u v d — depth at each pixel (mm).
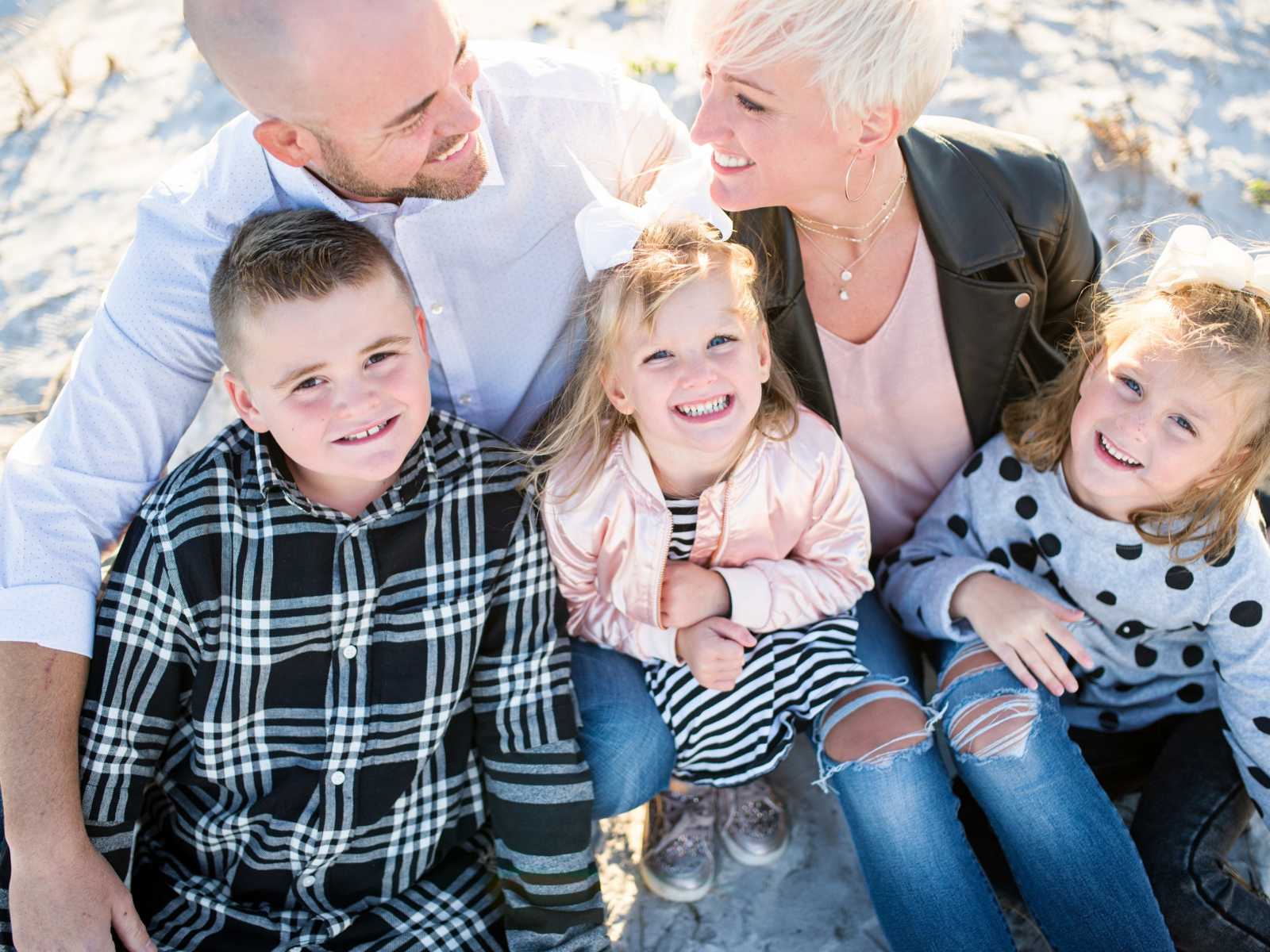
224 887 1993
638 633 2135
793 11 1688
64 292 3213
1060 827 1931
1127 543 2049
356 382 1801
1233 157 3389
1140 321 1932
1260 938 1987
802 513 2127
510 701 2049
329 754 1938
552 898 2004
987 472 2219
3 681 1827
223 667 1923
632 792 2145
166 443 1997
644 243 1886
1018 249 2059
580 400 2023
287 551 1898
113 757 1883
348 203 1914
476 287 2070
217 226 1912
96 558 1930
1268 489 2211
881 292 2121
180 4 4051
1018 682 2029
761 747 2062
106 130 3637
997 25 3779
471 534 1992
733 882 2283
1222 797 2072
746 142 1850
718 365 1880
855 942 2172
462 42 1756
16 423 2916
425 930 1979
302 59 1609
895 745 1955
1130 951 1896
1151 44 3721
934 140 2039
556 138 2002
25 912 1795
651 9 3787
